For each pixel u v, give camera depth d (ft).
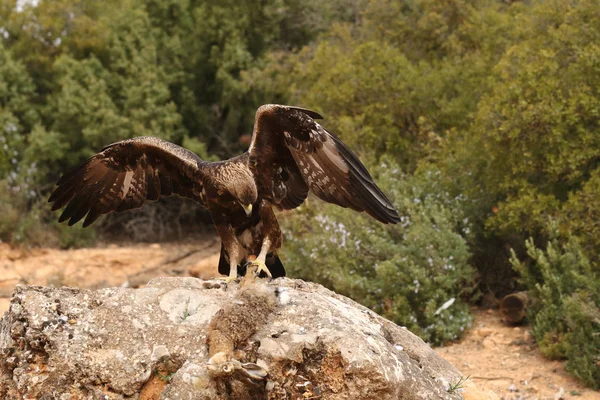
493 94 47.32
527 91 42.32
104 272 68.33
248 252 23.30
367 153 53.21
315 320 20.31
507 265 45.93
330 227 45.21
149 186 24.56
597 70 41.29
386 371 19.40
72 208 25.07
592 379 33.58
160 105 77.46
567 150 41.27
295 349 19.49
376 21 67.92
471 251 45.47
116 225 79.05
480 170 47.55
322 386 19.31
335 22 80.12
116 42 79.97
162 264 69.46
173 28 82.43
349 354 19.21
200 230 79.97
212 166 22.31
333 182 22.67
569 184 43.75
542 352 37.06
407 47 64.54
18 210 72.33
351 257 44.19
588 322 35.60
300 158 22.67
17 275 65.26
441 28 61.77
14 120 77.25
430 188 47.83
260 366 19.02
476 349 39.14
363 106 56.90
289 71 75.20
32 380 20.12
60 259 68.23
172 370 20.06
